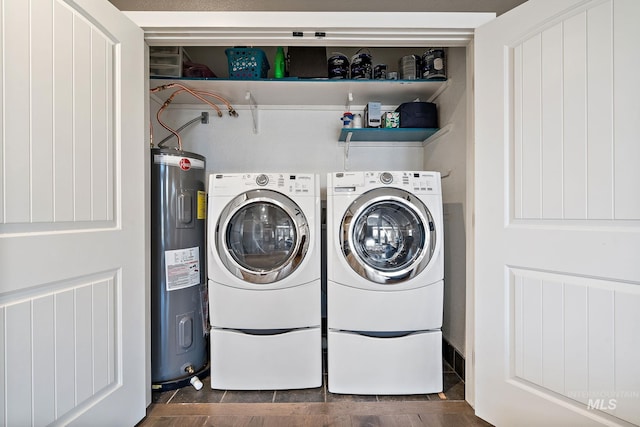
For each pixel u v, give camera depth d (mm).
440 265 1573
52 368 974
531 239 1180
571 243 1079
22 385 894
